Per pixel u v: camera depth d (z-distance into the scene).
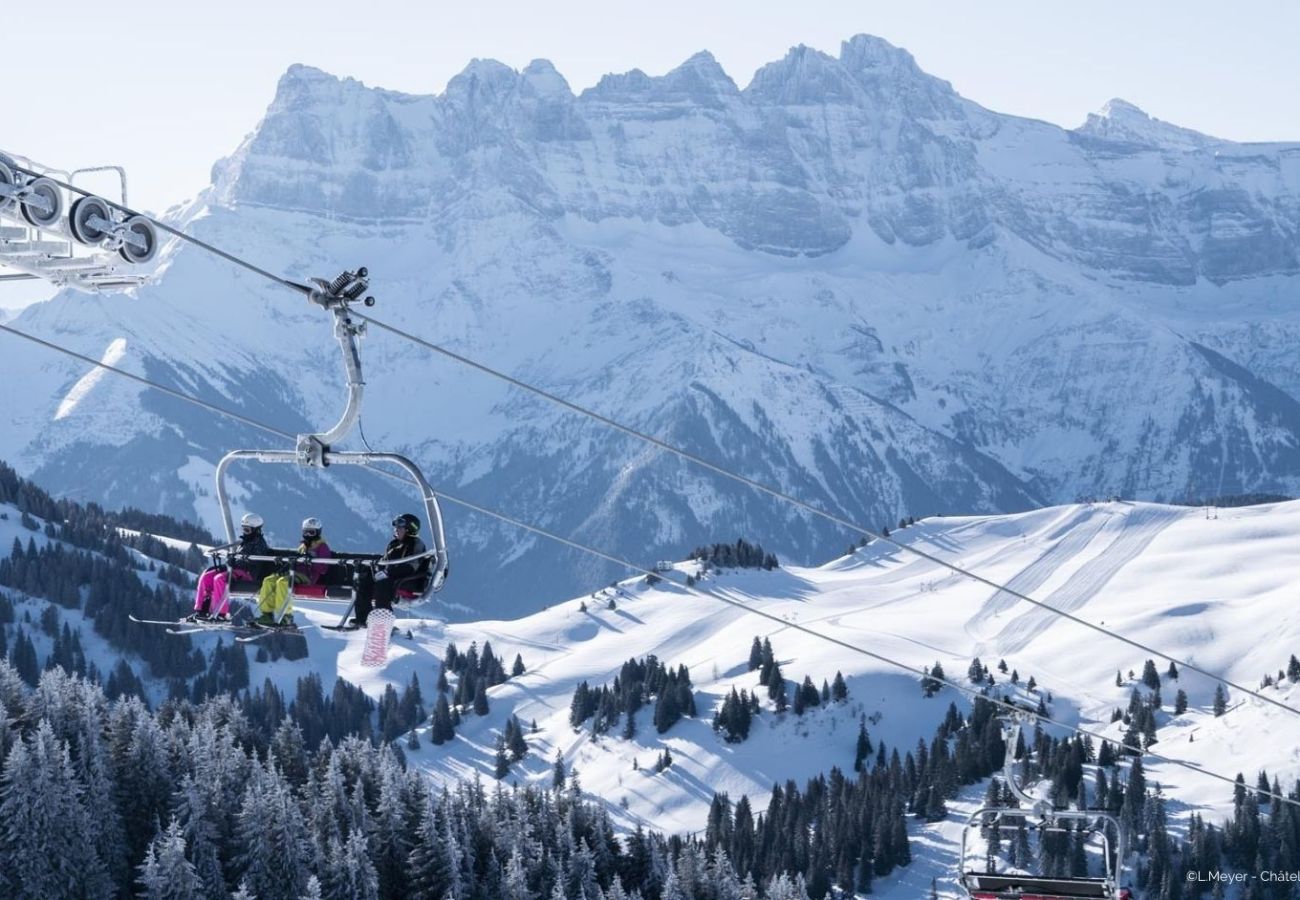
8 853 94.19
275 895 101.25
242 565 22.08
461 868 110.19
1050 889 25.70
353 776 123.12
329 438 21.84
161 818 107.38
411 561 22.12
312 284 21.25
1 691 120.94
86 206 21.33
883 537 28.33
